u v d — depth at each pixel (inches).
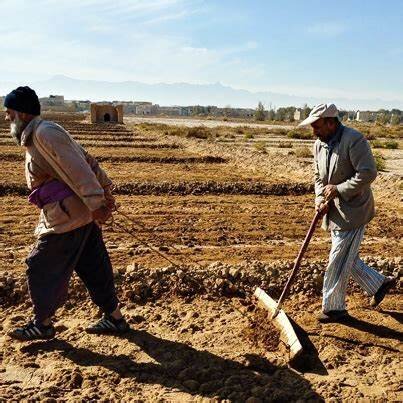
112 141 1157.1
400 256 285.9
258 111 4621.1
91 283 173.8
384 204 457.1
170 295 215.3
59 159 150.2
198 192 499.8
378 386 153.3
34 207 408.2
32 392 145.9
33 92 154.7
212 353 169.5
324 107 175.9
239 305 207.8
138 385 151.3
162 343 175.3
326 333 183.3
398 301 211.9
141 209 410.0
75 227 157.8
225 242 312.0
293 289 223.3
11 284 214.4
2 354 167.3
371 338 181.0
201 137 1518.2
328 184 182.1
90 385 150.6
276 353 170.2
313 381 155.6
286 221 379.2
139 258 262.7
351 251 183.2
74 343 175.0
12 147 920.3
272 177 625.9
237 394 146.8
